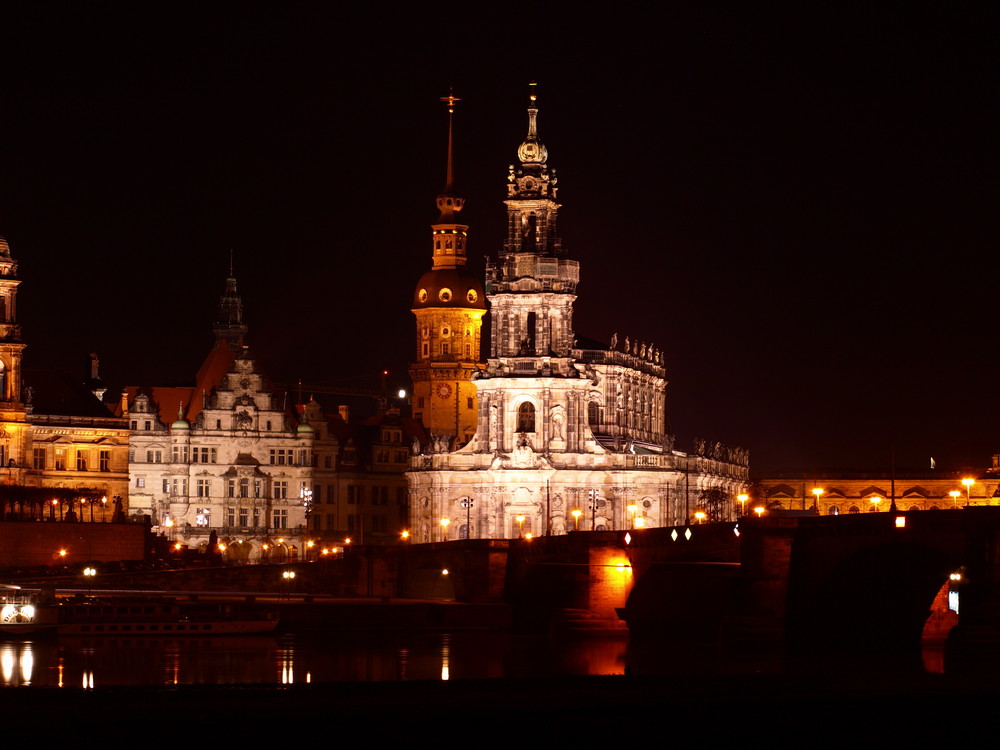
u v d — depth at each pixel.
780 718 139.12
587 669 171.25
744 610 179.12
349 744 129.88
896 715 140.25
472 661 180.12
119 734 132.00
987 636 162.12
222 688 150.62
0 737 131.00
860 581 181.00
